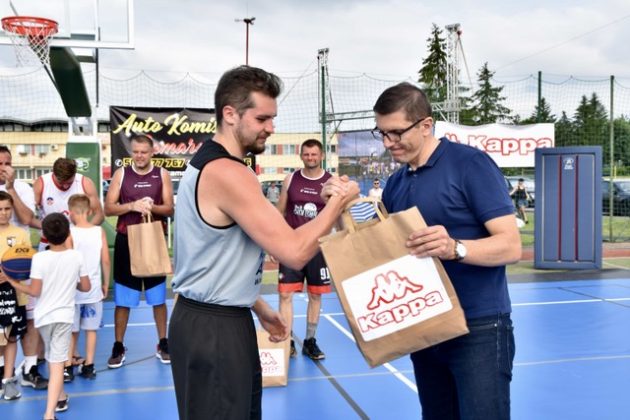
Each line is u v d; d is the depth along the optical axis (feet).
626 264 32.89
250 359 6.70
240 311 6.66
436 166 7.08
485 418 6.84
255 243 6.59
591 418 11.98
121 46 22.76
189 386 6.47
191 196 6.31
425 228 6.17
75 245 14.66
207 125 34.19
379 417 12.14
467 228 6.96
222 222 6.25
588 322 20.16
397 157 7.18
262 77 6.38
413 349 6.41
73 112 24.88
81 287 12.64
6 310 13.17
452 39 46.14
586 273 30.07
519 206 53.36
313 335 16.57
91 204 16.81
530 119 42.04
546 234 31.32
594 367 15.26
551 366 15.38
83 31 22.59
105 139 86.94
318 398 13.28
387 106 6.92
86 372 14.88
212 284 6.39
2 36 21.88
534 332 18.88
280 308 16.30
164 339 16.25
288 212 16.28
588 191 30.63
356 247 6.31
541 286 26.76
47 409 11.69
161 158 33.86
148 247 14.92
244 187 6.08
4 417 12.42
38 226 16.22
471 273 6.94
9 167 15.07
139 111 33.55
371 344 6.42
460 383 7.01
